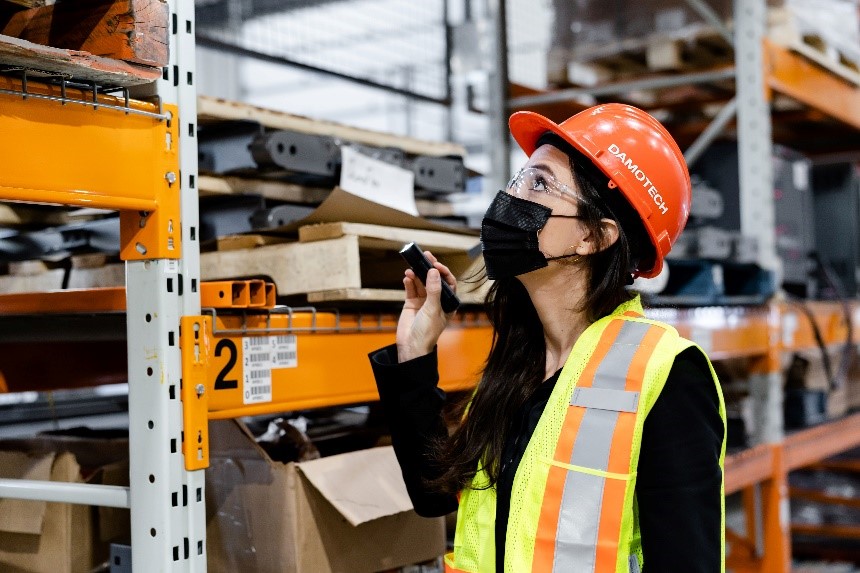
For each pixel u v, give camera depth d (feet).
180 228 4.96
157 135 4.86
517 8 14.64
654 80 12.71
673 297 9.90
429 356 5.49
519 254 4.81
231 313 5.22
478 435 4.98
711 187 13.75
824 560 15.89
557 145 4.89
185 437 4.93
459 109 24.58
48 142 4.38
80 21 4.61
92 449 6.80
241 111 6.81
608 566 4.18
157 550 4.89
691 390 4.28
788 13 12.04
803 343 12.87
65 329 6.07
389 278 6.98
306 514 5.71
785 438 12.27
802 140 17.42
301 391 5.59
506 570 4.45
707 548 4.10
